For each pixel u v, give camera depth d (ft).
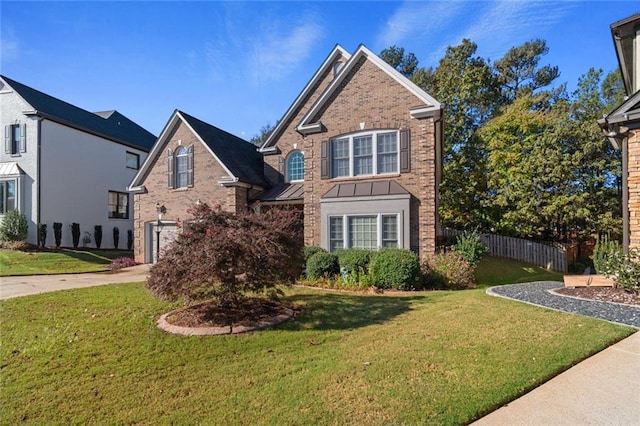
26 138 65.98
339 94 47.52
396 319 21.84
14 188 65.31
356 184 45.39
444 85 81.61
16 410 12.17
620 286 25.59
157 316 23.17
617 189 65.31
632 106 27.61
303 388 12.99
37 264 53.47
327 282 36.09
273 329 20.40
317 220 47.65
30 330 20.74
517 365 13.88
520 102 79.36
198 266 19.77
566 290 26.73
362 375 13.78
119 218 84.02
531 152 70.38
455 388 12.34
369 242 43.62
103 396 13.01
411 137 43.24
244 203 57.11
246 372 14.73
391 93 44.57
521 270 56.13
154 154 62.34
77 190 73.00
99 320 22.48
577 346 15.48
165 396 12.91
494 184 74.38
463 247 43.88
